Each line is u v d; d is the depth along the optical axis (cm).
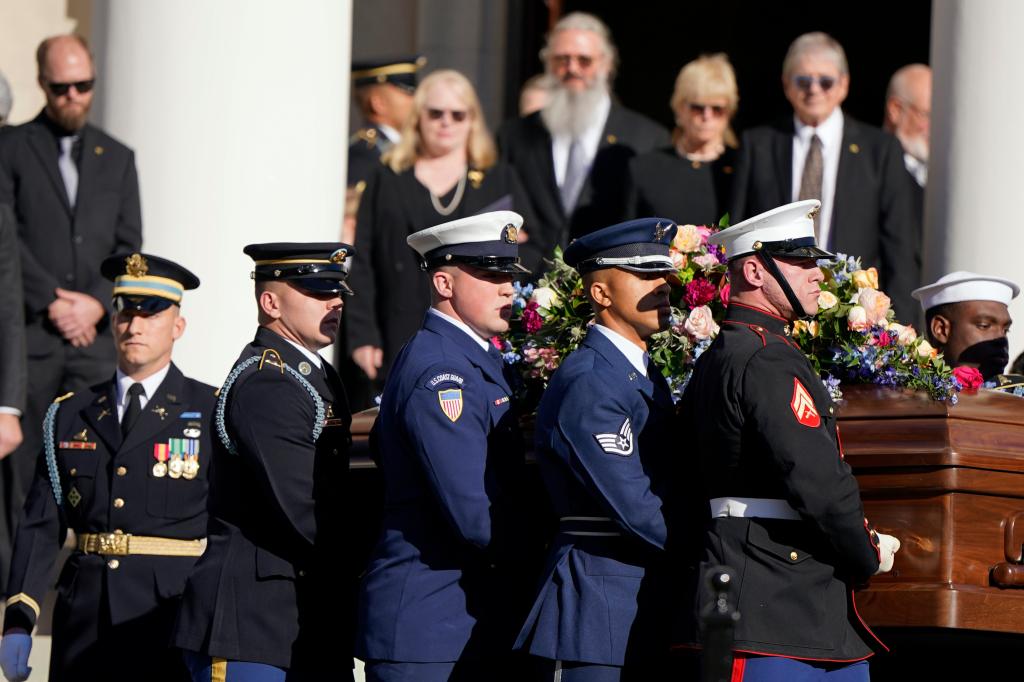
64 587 2056
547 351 1928
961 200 2784
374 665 1716
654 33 4803
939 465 1691
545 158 3152
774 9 4797
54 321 2756
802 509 1551
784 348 1606
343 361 3003
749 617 1570
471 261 1744
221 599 1762
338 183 2836
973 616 1677
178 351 2712
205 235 2714
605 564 1639
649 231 1677
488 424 1731
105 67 2805
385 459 1753
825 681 1597
